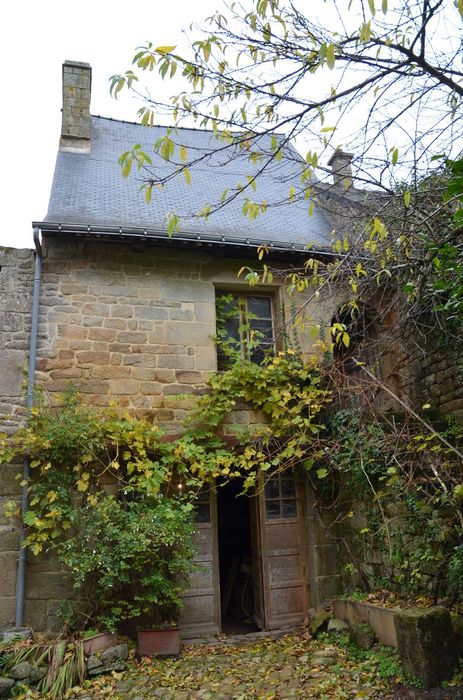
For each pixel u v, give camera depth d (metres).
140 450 5.70
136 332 6.25
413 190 4.16
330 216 7.75
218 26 2.92
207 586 6.12
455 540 4.31
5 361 5.76
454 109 3.15
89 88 8.45
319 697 3.86
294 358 6.57
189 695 4.17
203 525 6.24
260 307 7.06
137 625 5.49
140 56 2.74
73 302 6.10
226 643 5.66
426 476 4.67
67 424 5.51
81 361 5.98
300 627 6.07
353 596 5.30
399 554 4.98
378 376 6.79
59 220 6.13
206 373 6.39
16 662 4.50
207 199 7.74
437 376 5.96
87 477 5.48
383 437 5.06
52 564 5.44
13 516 5.46
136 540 5.16
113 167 8.00
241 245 6.40
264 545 6.40
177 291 6.51
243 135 3.14
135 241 6.18
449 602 4.22
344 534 6.29
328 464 6.34
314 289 6.67
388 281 5.74
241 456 6.04
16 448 5.50
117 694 4.28
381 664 4.14
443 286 4.01
